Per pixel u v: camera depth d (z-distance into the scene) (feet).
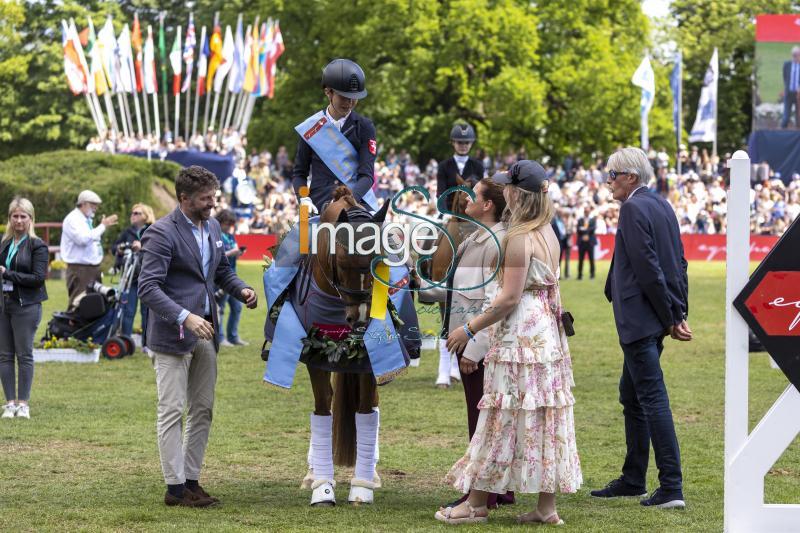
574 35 266.57
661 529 35.29
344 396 41.29
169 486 38.58
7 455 46.83
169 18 335.06
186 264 39.06
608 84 248.93
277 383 38.45
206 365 39.68
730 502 33.32
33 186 162.71
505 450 35.68
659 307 38.52
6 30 312.91
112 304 79.87
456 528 35.50
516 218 36.32
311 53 265.54
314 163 44.04
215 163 210.59
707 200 218.38
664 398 38.88
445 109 266.36
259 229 201.67
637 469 40.57
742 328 33.22
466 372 37.68
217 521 36.19
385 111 254.06
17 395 57.67
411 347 39.63
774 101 217.97
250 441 50.31
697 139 232.12
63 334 79.46
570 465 35.96
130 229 83.35
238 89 238.07
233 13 300.81
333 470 41.63
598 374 71.41
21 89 319.06
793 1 353.51
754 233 209.05
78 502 38.78
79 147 313.73
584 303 121.90
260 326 101.04
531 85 238.07
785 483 42.29
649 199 39.60
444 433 52.21
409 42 249.55
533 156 271.08
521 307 35.88
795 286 32.81
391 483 42.73
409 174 232.32
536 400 35.45
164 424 38.47
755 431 33.14
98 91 237.25
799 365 32.86
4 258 55.26
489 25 240.94
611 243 206.90
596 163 249.34
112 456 46.83
